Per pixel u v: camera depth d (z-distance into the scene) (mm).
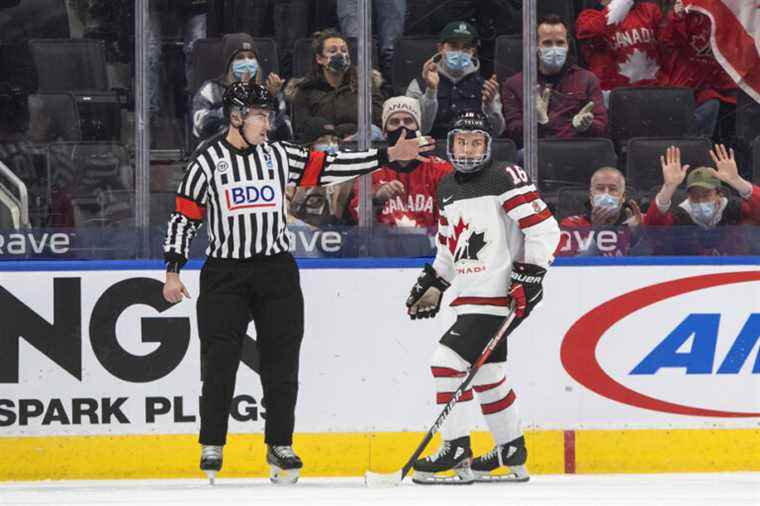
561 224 19859
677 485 17641
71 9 19578
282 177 17438
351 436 19250
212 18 19812
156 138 19734
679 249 19875
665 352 19359
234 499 16312
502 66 19984
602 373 19312
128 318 19141
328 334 19266
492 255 17250
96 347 19094
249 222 17266
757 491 16922
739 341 19391
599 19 20062
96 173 19625
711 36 20234
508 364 19250
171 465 19141
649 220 19844
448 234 17594
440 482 17688
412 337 19266
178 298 17438
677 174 19906
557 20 19953
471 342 17250
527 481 18031
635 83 20266
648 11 20859
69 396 19094
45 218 19578
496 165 17219
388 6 19859
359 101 19938
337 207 19703
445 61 19891
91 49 19641
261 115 17188
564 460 19281
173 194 19703
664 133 20047
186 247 17453
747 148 20078
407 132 19953
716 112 20172
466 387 16953
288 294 17484
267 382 17562
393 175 19734
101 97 19641
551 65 19969
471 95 19969
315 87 19984
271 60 19969
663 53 20281
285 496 16578
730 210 19859
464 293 17469
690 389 19359
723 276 19375
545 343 19281
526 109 19969
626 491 16906
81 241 19578
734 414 19375
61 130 19641
